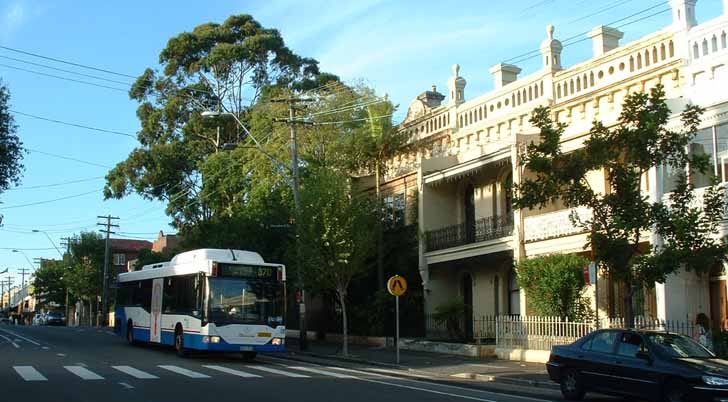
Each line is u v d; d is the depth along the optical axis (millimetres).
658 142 15867
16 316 80875
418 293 30078
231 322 21984
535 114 16766
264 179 32812
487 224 27500
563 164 16453
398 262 31250
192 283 23047
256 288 22625
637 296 22016
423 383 17656
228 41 45250
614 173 15758
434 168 29766
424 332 29688
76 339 33906
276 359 24953
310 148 32125
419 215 30031
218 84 44750
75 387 14820
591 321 21422
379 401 13547
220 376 17594
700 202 18172
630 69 22234
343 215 25875
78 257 77812
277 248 31641
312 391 14914
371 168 33906
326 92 33531
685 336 14164
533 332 22938
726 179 18125
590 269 18375
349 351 27875
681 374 12672
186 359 22875
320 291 32938
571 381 14969
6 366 19188
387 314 30906
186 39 44438
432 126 31391
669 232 15438
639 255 15750
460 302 27578
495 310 27938
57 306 95938
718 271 19922
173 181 44469
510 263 27406
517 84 26547
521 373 19625
